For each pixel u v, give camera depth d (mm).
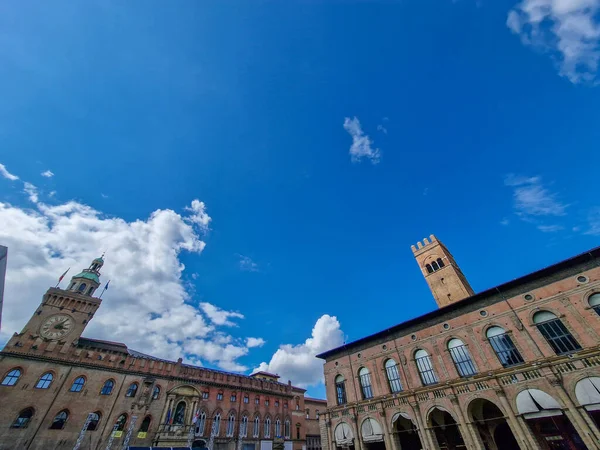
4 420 43219
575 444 25703
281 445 73125
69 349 54125
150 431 54844
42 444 44469
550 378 25375
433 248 61844
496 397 27969
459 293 53438
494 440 30141
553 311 28297
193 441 57750
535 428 28172
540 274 30219
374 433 35969
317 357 48688
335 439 40312
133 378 58094
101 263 73312
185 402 62531
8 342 49875
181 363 67000
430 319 37406
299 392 88812
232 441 64500
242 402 71750
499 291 32438
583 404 23406
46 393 48094
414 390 33906
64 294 59875
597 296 26578
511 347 29672
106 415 51750
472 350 32156
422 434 31531
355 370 42781
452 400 30484
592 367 23984
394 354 39094
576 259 28438
